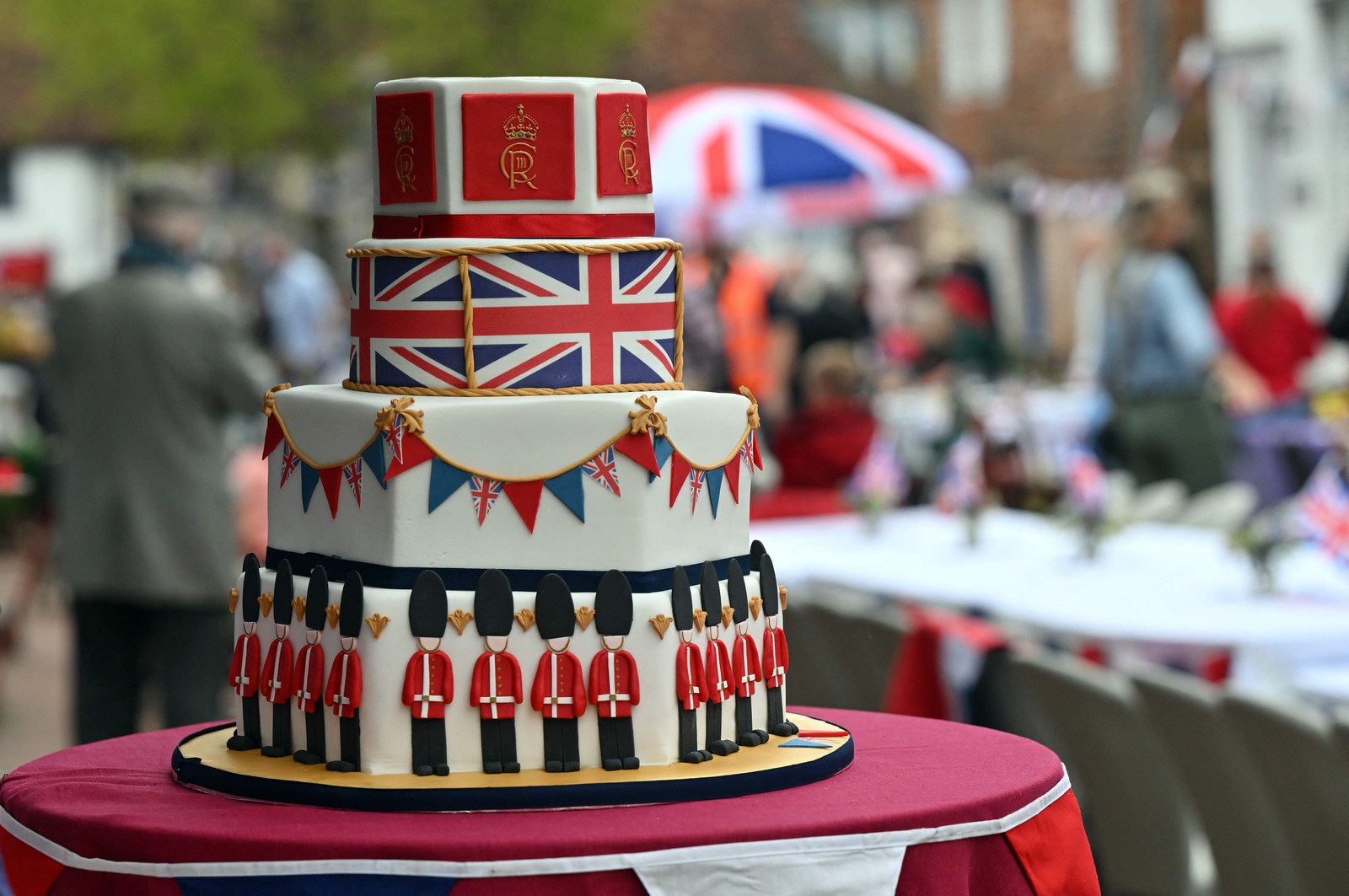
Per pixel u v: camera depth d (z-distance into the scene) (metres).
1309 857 5.05
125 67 27.97
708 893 3.07
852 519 10.18
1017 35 28.39
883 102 31.72
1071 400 13.58
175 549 7.64
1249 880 5.36
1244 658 6.38
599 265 3.61
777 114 13.01
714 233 17.42
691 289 16.89
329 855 3.03
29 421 15.00
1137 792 5.60
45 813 3.32
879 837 3.17
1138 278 11.76
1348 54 18.75
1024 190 24.47
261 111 27.92
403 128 3.65
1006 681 6.06
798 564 8.51
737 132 12.88
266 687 3.66
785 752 3.60
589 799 3.27
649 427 3.44
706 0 32.44
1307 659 6.41
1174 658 6.52
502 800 3.25
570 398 3.46
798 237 25.95
